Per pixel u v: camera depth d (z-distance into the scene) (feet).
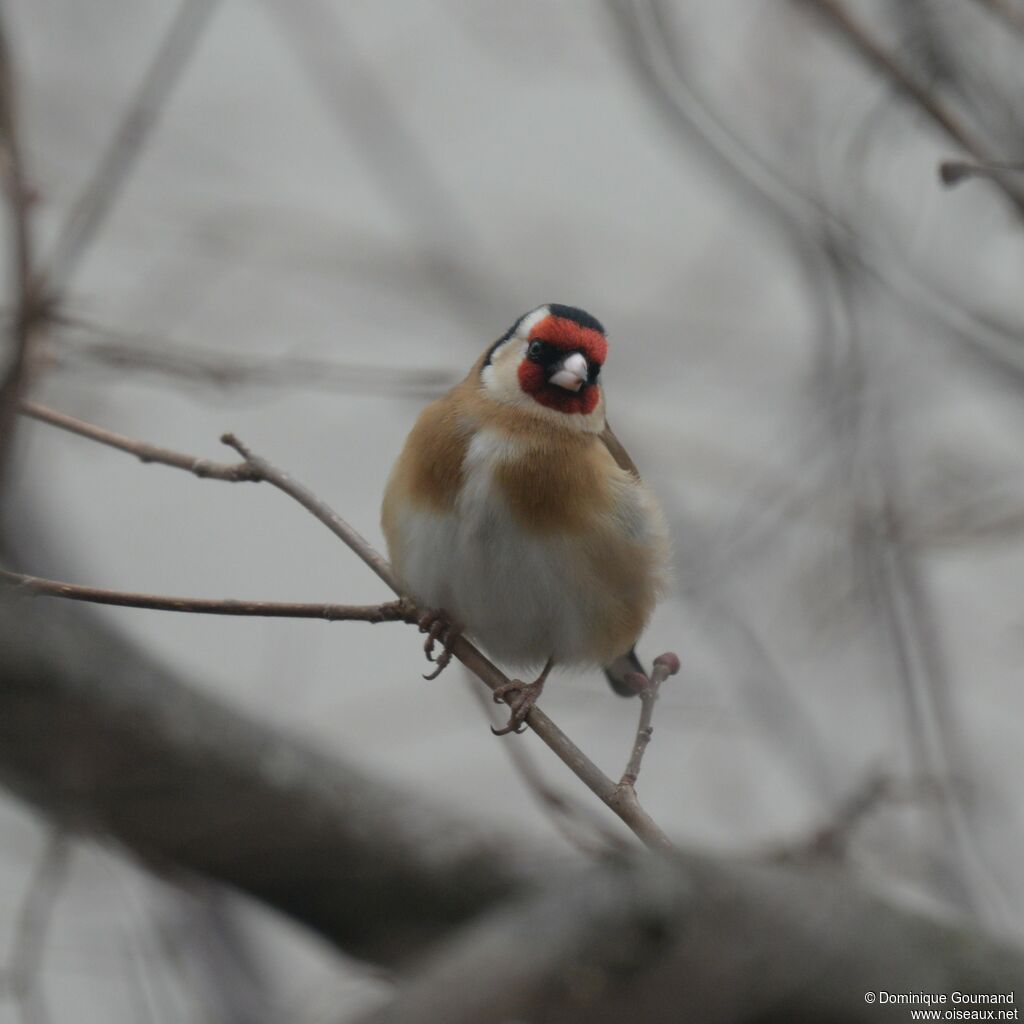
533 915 19.58
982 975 21.49
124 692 36.68
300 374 32.30
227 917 36.29
